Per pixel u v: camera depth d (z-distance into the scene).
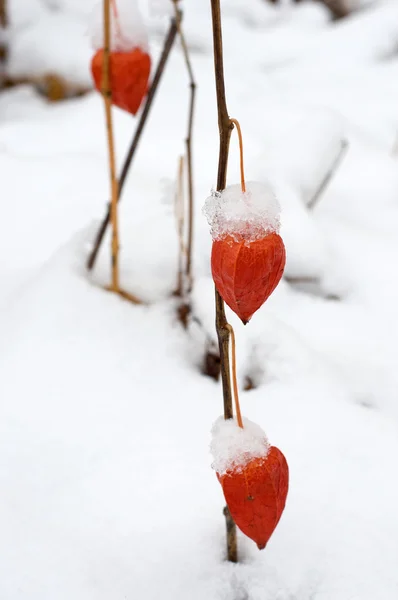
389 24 2.53
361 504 0.86
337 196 1.52
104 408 0.94
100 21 0.94
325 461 0.89
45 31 2.20
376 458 0.89
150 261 1.12
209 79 2.12
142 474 0.89
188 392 0.96
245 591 0.82
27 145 1.74
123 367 0.98
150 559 0.83
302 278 1.15
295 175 1.29
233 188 0.71
